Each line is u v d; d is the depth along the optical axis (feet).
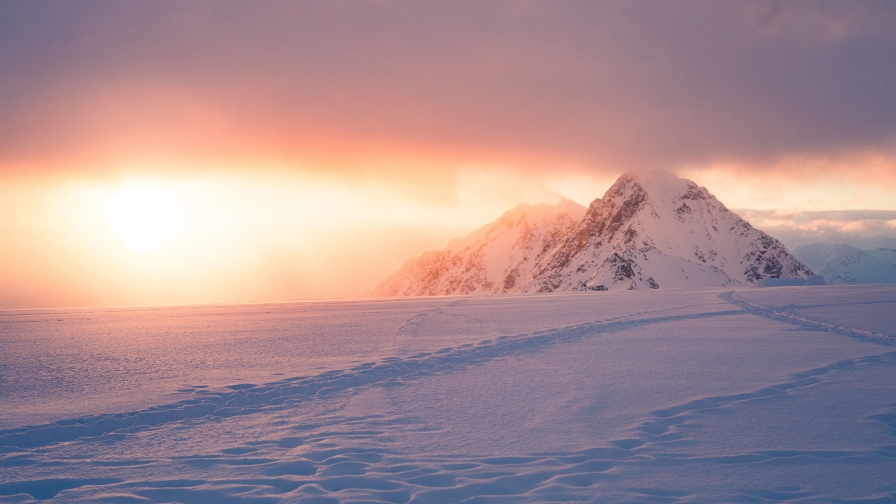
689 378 48.65
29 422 36.73
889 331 76.69
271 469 27.66
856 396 40.32
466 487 24.36
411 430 34.30
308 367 58.54
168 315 169.58
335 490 24.76
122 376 55.93
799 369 51.42
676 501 22.48
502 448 30.25
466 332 90.48
